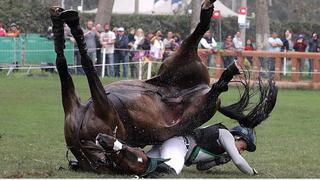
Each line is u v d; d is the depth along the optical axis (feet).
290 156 39.47
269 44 117.19
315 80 99.04
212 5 29.73
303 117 62.85
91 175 28.81
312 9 235.61
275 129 53.72
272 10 249.34
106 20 124.77
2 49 103.81
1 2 156.46
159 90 30.45
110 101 28.99
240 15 127.75
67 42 102.22
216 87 29.86
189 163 31.24
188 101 30.27
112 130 28.60
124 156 27.91
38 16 158.30
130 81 30.42
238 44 111.55
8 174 29.43
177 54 30.50
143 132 29.58
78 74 104.99
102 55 101.60
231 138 31.17
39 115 59.06
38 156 36.99
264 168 34.40
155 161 28.66
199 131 31.22
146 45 104.06
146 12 186.80
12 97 73.41
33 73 104.12
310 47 120.37
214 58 100.58
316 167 35.19
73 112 28.86
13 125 52.06
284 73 100.32
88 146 28.53
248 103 32.50
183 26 173.58
